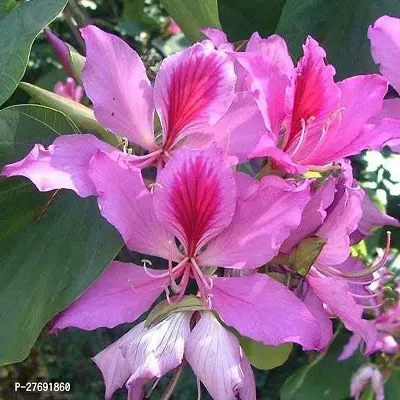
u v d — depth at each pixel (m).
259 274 0.24
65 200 0.25
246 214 0.24
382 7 0.34
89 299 0.24
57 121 0.26
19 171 0.23
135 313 0.24
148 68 0.34
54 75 0.47
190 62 0.24
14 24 0.26
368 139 0.25
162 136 0.25
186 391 0.86
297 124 0.25
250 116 0.25
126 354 0.23
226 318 0.24
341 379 0.46
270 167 0.25
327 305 0.26
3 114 0.25
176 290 0.25
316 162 0.26
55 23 0.64
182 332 0.24
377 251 0.45
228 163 0.24
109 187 0.23
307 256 0.25
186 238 0.25
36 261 0.25
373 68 0.34
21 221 0.25
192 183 0.24
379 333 0.43
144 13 0.75
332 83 0.25
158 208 0.24
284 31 0.34
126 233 0.24
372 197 0.43
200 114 0.25
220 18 0.38
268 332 0.24
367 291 0.30
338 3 0.34
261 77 0.24
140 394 0.24
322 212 0.25
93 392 1.03
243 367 0.24
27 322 0.24
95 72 0.25
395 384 0.46
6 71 0.25
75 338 1.05
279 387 0.83
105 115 0.25
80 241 0.25
